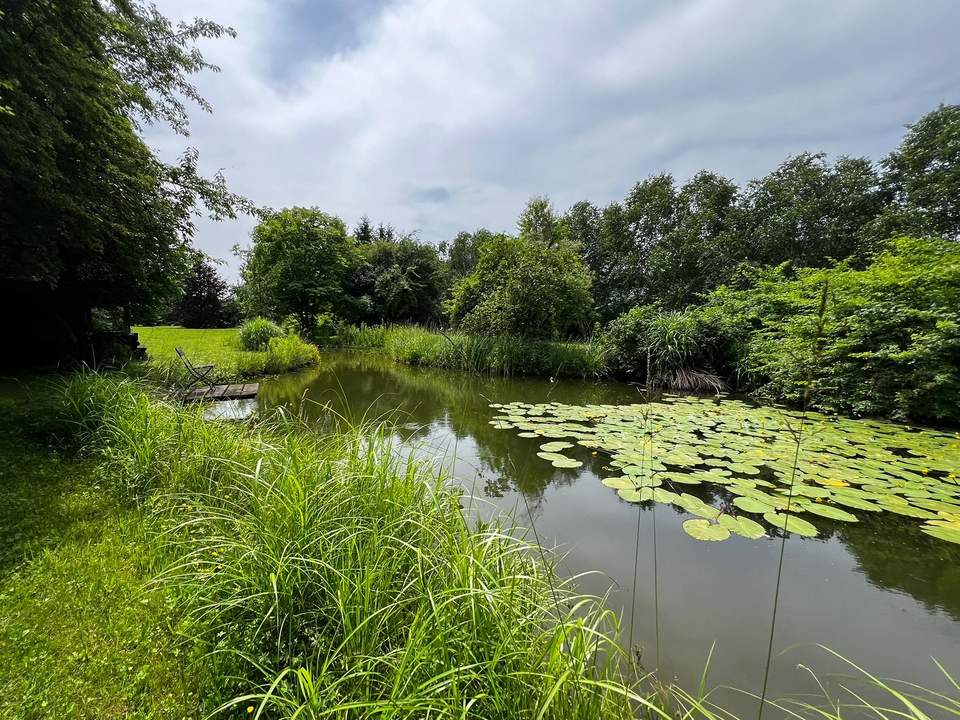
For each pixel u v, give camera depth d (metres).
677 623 2.11
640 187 18.70
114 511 2.57
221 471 2.74
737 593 2.35
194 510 2.40
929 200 12.23
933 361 5.55
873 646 1.98
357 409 6.85
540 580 1.82
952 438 5.07
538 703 1.17
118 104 5.86
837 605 2.27
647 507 3.46
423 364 12.57
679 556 2.72
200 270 25.30
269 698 1.16
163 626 1.69
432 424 6.02
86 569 2.02
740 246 14.66
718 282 14.59
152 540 2.18
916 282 6.10
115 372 6.11
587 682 1.16
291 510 1.83
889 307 6.12
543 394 8.55
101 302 7.29
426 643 1.31
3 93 3.67
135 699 1.40
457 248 29.25
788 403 7.39
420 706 1.07
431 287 22.47
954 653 1.93
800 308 8.17
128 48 6.81
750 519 3.17
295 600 1.59
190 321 25.45
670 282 16.30
